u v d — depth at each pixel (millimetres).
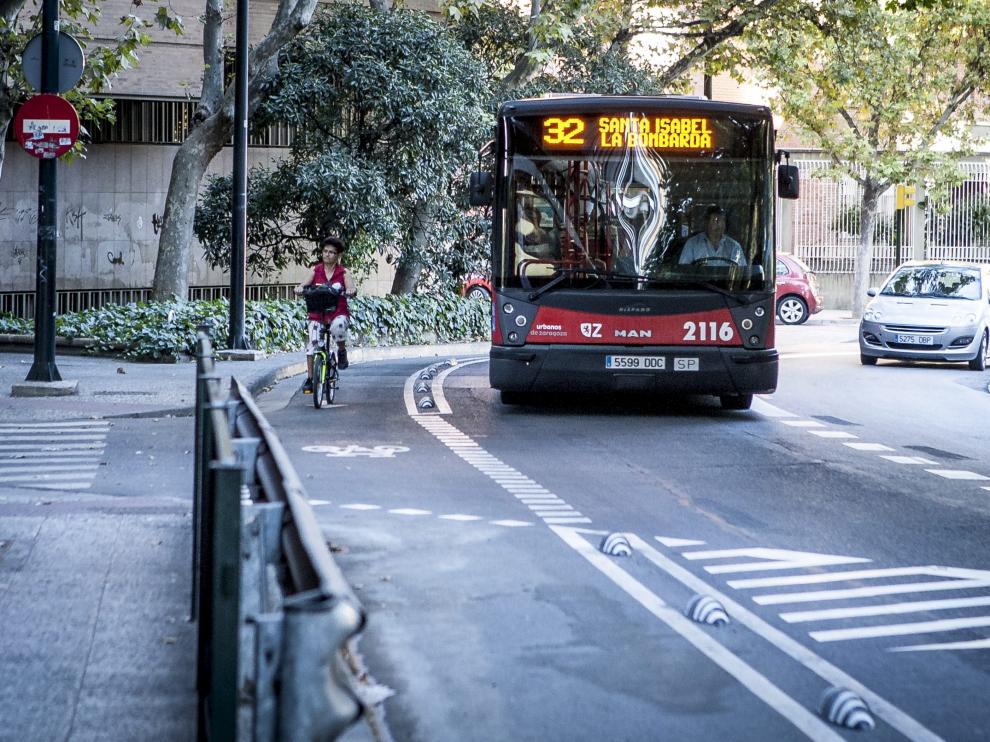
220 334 23234
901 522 9906
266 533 3730
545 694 5758
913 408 18344
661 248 15602
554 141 15672
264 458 4629
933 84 40438
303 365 22906
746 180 15656
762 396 19422
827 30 35594
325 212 28797
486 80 30969
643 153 15617
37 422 14734
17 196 30656
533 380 15641
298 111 28531
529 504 10266
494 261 15805
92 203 31891
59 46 16359
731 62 37062
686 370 15562
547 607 7191
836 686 5867
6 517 9180
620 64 34375
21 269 30828
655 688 5863
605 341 15578
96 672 5773
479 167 30781
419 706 5566
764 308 15641
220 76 26891
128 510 9500
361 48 28953
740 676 6055
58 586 7281
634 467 12305
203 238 29766
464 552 8500
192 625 6520
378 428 14742
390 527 9227
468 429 14805
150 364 21625
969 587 7895
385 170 29250
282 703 2686
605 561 8312
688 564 8359
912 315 24891
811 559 8562
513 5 34344
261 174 29922
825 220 48156
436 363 24938
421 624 6812
